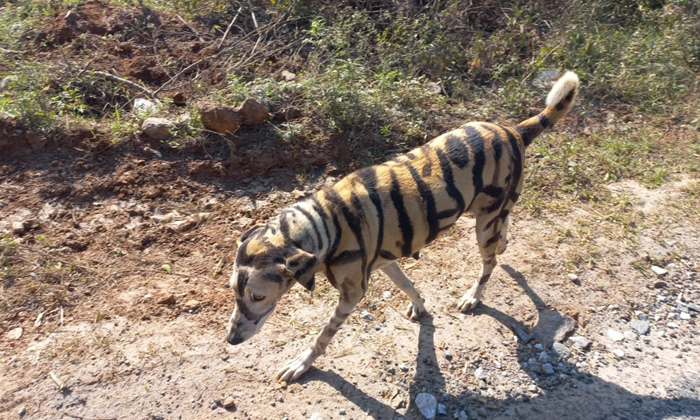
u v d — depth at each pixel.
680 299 1.55
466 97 2.31
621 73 2.41
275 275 1.11
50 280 1.47
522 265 1.62
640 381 1.32
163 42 2.35
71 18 2.38
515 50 2.55
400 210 1.21
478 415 1.22
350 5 2.61
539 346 1.39
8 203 1.67
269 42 2.35
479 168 1.29
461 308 1.48
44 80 2.04
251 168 1.86
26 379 1.25
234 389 1.26
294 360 1.30
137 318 1.40
